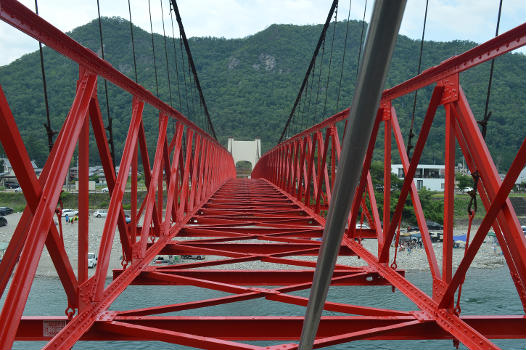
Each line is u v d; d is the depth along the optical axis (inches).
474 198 169.0
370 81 36.7
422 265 1545.3
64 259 164.2
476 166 163.6
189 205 522.6
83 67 169.8
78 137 163.3
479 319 188.5
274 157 1252.5
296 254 360.5
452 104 173.9
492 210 148.3
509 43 135.2
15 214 2516.0
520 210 1672.0
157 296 1083.9
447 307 192.9
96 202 2812.5
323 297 47.8
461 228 2003.0
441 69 179.3
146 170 292.7
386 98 256.4
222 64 6870.1
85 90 170.6
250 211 637.3
